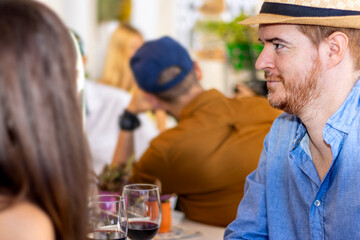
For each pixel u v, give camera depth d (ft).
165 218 4.77
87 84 9.73
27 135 2.06
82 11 13.10
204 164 5.16
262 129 5.25
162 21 14.99
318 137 3.49
